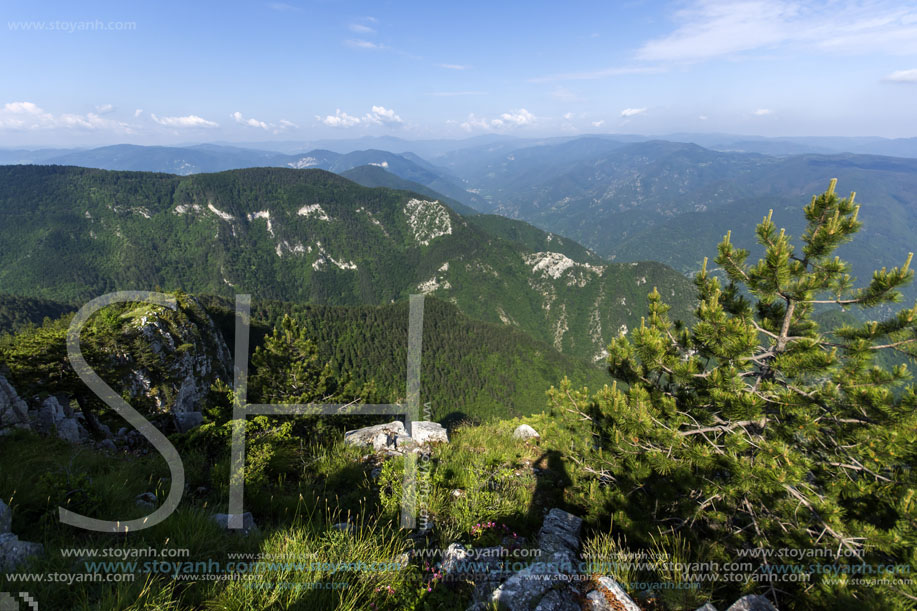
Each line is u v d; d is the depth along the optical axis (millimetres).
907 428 5488
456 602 4062
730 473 6438
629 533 6164
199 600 3703
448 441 10555
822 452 6676
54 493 4797
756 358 7008
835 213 6453
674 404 7297
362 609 3723
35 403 14227
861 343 6355
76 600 3393
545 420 10797
